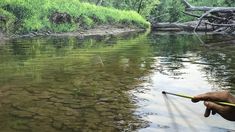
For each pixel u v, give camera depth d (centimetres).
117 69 529
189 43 1070
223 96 218
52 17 1697
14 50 823
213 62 612
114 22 2142
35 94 367
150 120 284
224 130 260
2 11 1429
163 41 1177
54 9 1738
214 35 1502
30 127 266
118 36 1498
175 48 902
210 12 1667
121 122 279
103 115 297
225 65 574
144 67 552
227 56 702
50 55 713
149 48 901
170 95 362
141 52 791
